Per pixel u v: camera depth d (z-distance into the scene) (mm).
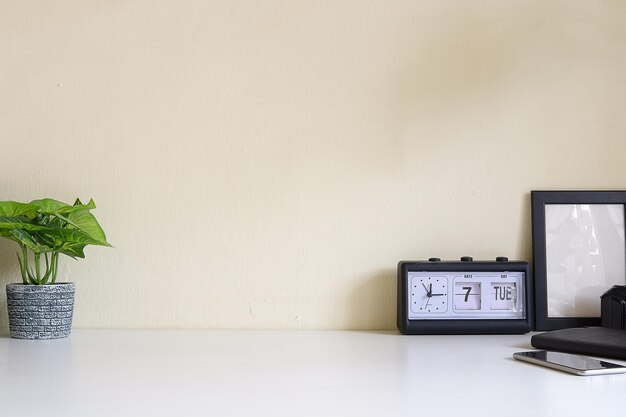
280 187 1821
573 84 1866
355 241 1828
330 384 1215
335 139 1829
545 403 1086
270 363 1396
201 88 1817
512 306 1770
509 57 1857
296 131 1826
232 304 1813
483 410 1047
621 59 1875
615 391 1161
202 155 1814
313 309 1821
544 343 1527
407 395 1138
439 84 1847
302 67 1828
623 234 1856
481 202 1848
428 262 1758
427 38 1847
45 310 1651
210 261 1812
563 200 1841
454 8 1851
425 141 1842
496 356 1476
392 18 1841
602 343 1431
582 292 1838
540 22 1861
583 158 1865
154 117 1812
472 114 1849
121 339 1664
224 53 1821
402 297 1740
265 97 1823
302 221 1823
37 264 1694
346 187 1829
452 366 1369
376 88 1837
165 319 1808
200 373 1301
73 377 1264
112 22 1812
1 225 1608
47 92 1803
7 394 1140
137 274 1805
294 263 1821
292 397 1124
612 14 1871
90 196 1805
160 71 1814
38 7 1803
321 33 1832
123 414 1026
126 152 1808
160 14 1815
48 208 1679
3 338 1682
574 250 1844
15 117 1798
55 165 1802
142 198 1808
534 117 1858
